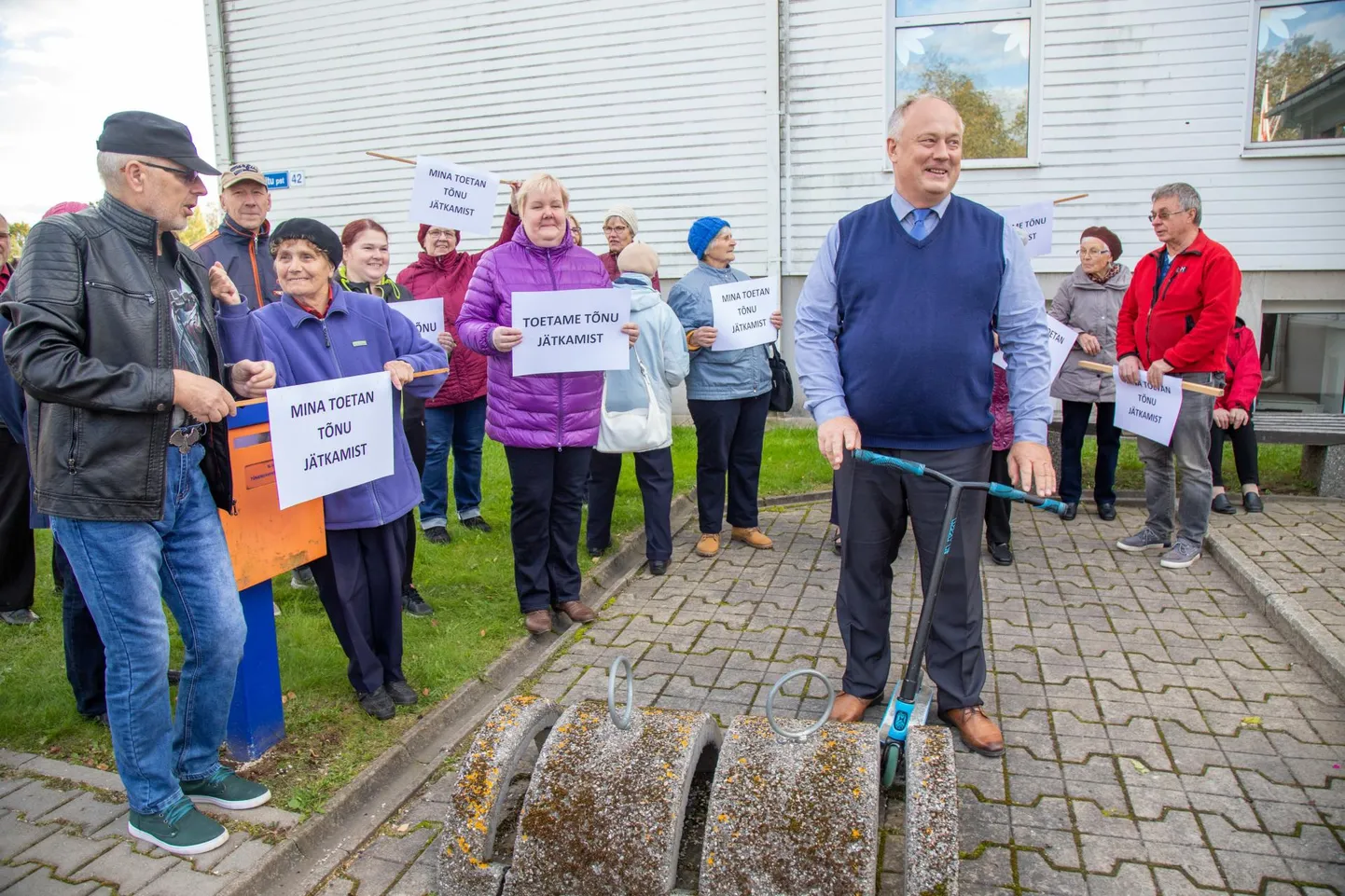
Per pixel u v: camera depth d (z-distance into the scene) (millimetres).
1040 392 3406
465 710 4020
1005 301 3428
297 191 11406
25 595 4676
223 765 3363
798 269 9945
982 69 9195
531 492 4586
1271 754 3525
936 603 3584
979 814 3182
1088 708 3914
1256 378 6504
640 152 10117
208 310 3014
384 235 5348
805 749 2697
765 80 9617
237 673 3357
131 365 2607
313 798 3238
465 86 10539
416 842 3125
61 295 2555
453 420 6129
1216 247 5406
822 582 5496
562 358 4445
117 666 2822
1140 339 5777
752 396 5867
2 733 3635
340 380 3418
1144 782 3357
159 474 2705
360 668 3766
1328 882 2816
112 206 2709
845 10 9328
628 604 5191
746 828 2525
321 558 3715
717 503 6016
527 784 3062
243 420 3271
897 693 3070
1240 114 8656
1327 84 8586
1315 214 8656
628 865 2533
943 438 3432
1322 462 6984
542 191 4523
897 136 3281
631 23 9898
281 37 11133
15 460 4516
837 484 3664
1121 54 8797
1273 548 5645
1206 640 4578
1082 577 5480
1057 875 2873
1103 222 9109
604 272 4852
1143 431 5676
